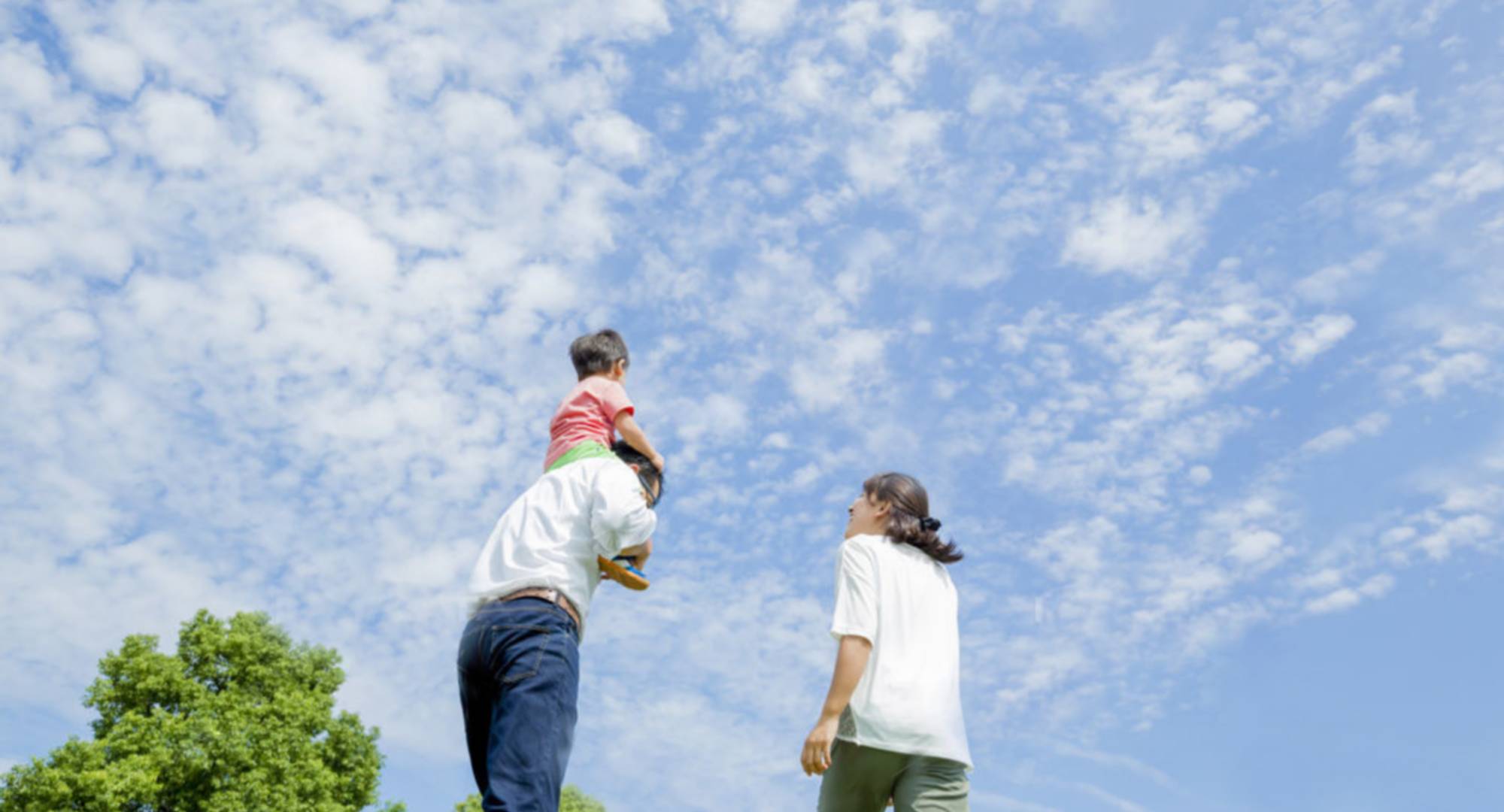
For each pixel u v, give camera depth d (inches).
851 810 129.3
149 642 932.6
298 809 859.4
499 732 106.5
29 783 786.2
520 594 113.8
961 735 129.3
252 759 871.7
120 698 901.8
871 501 146.6
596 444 133.0
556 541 116.6
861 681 129.9
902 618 133.0
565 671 110.7
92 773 781.9
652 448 141.5
